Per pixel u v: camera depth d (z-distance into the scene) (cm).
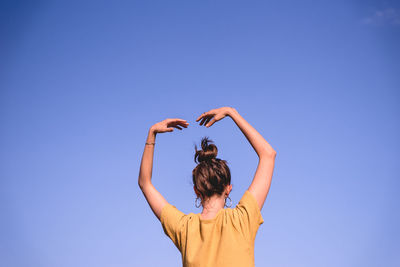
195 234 247
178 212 262
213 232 242
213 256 237
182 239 250
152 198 269
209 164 256
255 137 261
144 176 273
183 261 246
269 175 254
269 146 259
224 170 254
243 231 239
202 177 253
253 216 243
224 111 267
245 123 264
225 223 241
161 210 264
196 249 242
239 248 235
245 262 233
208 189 252
